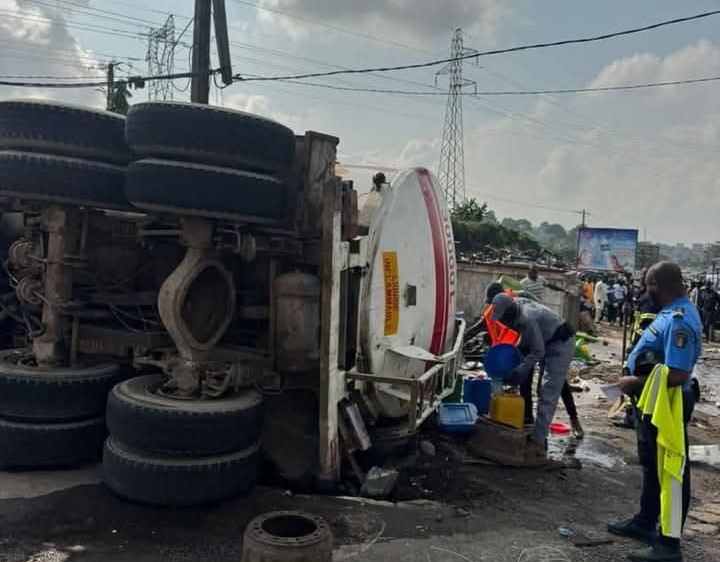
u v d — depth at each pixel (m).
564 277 19.11
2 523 4.08
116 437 4.48
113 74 21.31
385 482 5.04
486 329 8.91
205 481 4.37
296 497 4.74
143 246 5.37
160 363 4.87
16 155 4.79
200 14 16.19
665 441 4.28
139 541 3.98
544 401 6.34
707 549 4.65
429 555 4.09
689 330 4.29
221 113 4.48
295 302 4.92
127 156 5.05
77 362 5.30
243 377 4.83
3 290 6.20
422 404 5.50
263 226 4.92
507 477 5.86
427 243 6.40
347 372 5.14
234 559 3.84
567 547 4.42
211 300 5.00
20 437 4.80
